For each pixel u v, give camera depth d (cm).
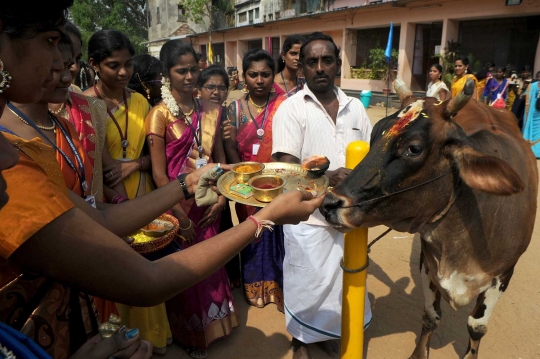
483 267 241
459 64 943
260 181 180
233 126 361
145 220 166
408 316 349
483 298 254
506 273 249
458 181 218
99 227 107
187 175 179
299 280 280
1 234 99
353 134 277
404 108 220
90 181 185
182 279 117
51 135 174
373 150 213
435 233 233
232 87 1686
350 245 216
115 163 274
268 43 2323
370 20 1705
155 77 387
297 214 148
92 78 439
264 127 365
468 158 200
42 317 128
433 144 205
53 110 212
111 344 112
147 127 294
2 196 82
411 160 205
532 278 399
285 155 275
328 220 211
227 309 309
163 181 290
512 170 190
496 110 332
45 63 101
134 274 109
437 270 245
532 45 1361
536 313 348
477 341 264
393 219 218
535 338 319
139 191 293
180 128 297
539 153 826
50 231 101
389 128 211
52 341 132
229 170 196
